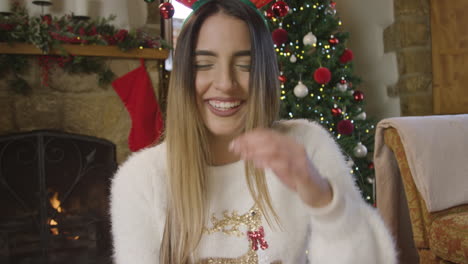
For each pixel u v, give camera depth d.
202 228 0.78
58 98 2.49
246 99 0.73
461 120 1.76
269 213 0.78
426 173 1.61
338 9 3.63
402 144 1.74
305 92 2.46
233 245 0.79
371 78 3.54
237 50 0.70
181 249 0.78
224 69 0.70
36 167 2.52
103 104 2.57
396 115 3.29
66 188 2.59
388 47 3.33
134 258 0.78
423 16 3.15
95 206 2.62
